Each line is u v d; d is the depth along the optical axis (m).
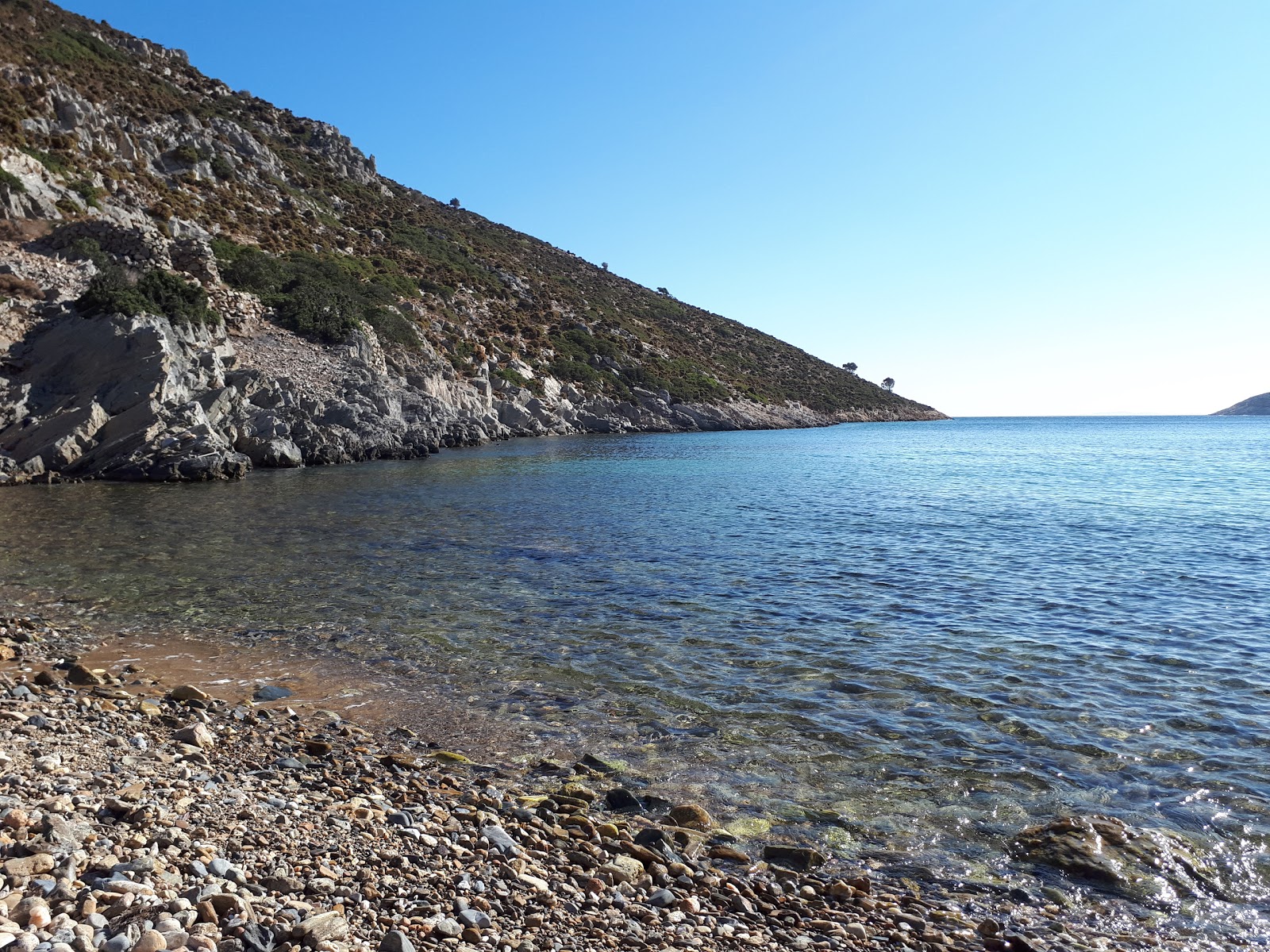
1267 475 46.62
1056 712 10.38
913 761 8.98
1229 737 9.59
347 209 102.50
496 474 43.25
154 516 25.59
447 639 13.38
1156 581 18.02
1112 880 6.61
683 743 9.44
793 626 14.33
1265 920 6.09
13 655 11.46
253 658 12.23
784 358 179.25
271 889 5.06
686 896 6.12
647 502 31.88
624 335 127.25
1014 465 55.78
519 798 7.84
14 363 37.81
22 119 57.97
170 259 51.16
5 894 4.23
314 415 49.16
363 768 8.22
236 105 107.25
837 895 6.34
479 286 108.12
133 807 5.85
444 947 4.71
